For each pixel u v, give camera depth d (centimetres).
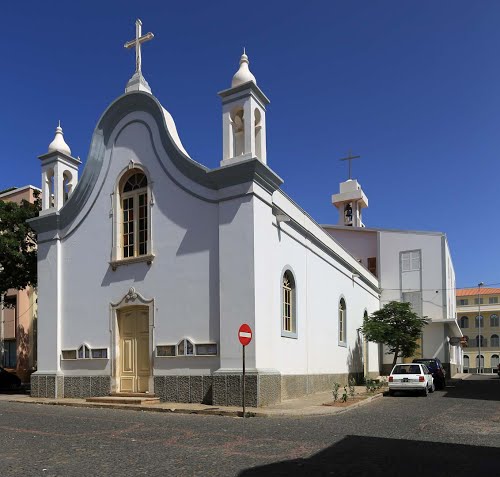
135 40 2138
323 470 776
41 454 894
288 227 2045
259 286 1666
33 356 3394
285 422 1319
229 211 1717
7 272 2433
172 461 832
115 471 767
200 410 1521
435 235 3903
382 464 816
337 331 2658
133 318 1936
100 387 1948
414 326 3117
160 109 1934
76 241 2111
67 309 2089
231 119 1773
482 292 9212
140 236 1967
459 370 5788
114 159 2056
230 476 739
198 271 1777
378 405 1806
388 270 4000
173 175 1880
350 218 4625
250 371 1602
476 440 1041
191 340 1747
